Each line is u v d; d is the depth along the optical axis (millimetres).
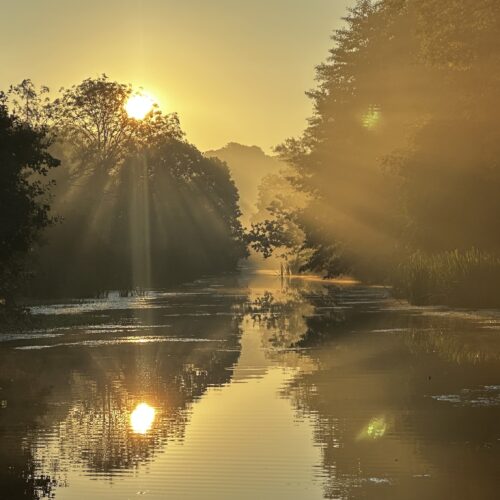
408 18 88062
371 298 72750
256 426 20531
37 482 16422
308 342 38062
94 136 133375
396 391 24500
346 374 28016
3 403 24422
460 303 56344
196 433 20016
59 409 23375
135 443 19234
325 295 80625
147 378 28594
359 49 96875
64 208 97812
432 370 28219
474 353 32156
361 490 15359
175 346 37969
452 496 14859
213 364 31641
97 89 130750
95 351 36469
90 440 19609
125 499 15328
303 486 15734
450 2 51375
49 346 38656
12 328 47656
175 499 15266
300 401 23453
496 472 16188
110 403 24109
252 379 27719
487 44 50906
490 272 55562
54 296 86812
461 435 19062
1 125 49656
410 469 16547
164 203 145625
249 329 45906
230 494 15422
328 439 19031
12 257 51125
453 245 65812
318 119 104688
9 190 48188
